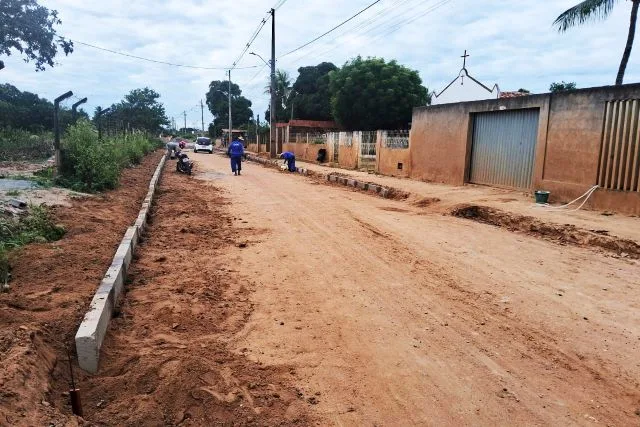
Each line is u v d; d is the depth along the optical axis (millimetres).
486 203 12453
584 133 12008
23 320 4340
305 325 5047
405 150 20109
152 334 4734
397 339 4742
